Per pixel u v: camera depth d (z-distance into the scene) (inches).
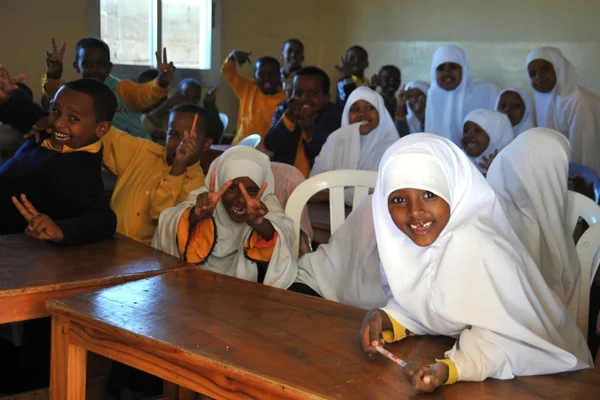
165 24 225.6
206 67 236.4
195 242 77.8
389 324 53.0
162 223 79.0
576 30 193.3
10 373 81.4
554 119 176.7
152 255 72.8
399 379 45.0
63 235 71.9
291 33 258.8
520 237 80.5
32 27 201.2
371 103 132.6
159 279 65.1
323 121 148.3
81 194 77.7
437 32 228.7
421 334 54.0
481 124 128.5
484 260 50.0
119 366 84.4
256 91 204.7
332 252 80.0
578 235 97.0
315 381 44.0
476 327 48.9
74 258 70.0
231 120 243.8
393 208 51.6
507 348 46.8
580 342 57.7
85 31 209.9
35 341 83.1
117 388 85.8
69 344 57.4
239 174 77.5
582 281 81.1
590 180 121.1
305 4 261.0
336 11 260.7
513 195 84.5
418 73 235.5
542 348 47.5
